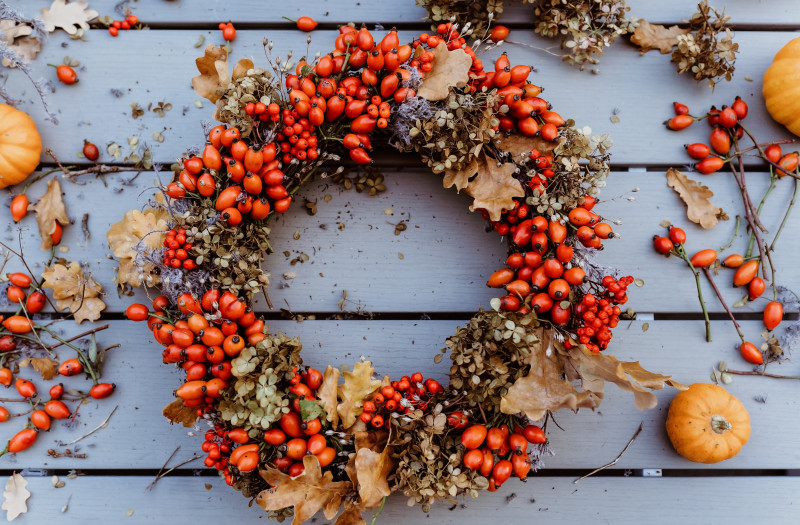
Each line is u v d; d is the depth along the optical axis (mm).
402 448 635
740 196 702
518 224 656
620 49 709
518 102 642
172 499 688
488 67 705
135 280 678
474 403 633
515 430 644
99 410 690
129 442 688
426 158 654
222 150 638
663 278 696
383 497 628
